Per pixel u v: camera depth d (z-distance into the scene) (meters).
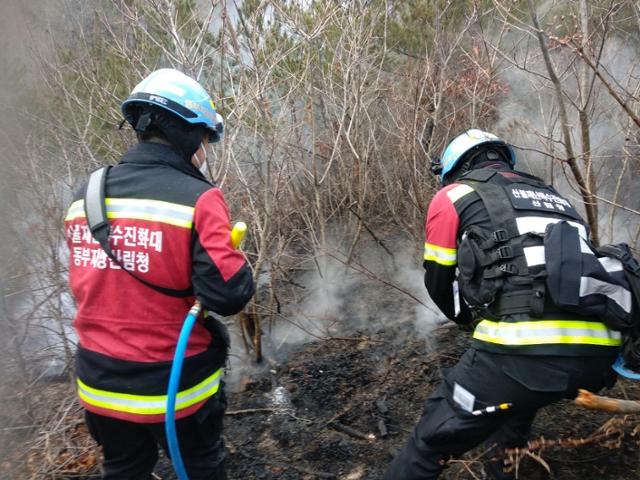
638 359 1.84
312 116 3.39
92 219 1.71
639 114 3.01
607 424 2.21
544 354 1.81
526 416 2.28
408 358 3.19
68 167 3.17
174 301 1.74
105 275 1.73
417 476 2.03
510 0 3.47
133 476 1.96
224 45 3.10
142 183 1.73
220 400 1.94
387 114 3.99
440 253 2.09
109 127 3.67
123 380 1.73
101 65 3.72
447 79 3.72
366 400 2.92
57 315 2.92
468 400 1.94
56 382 3.02
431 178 3.71
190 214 1.68
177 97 1.76
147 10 3.37
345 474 2.50
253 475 2.51
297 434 2.73
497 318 1.90
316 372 3.13
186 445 1.89
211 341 1.86
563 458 2.42
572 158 2.66
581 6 2.74
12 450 2.46
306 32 3.57
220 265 1.66
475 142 2.28
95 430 1.86
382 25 4.41
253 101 3.14
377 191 4.00
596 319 1.86
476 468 2.46
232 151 3.03
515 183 2.08
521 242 1.91
